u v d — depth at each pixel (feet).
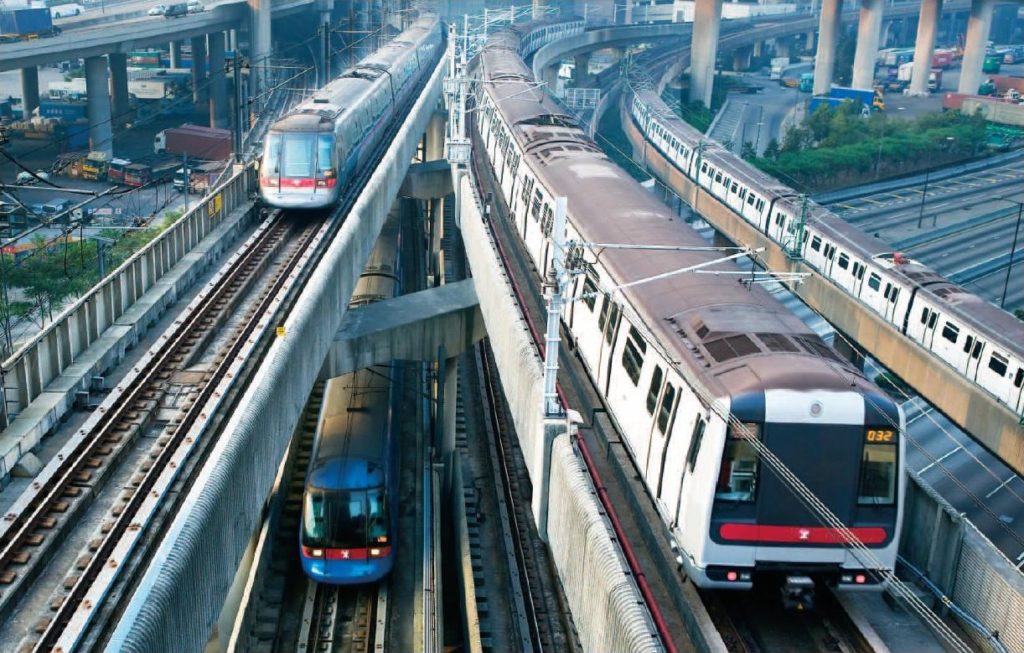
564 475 70.33
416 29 331.57
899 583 65.00
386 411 123.03
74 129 369.09
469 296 133.90
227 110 412.36
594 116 353.72
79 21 386.73
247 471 63.87
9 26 324.80
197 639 53.31
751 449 62.64
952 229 287.89
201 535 53.01
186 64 511.40
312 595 104.58
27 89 381.81
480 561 114.93
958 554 66.59
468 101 266.16
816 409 62.59
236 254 118.42
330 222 136.46
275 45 502.79
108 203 259.19
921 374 145.18
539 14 547.90
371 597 106.42
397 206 226.38
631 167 356.79
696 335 73.00
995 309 138.10
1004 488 148.66
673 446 69.15
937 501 69.31
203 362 86.53
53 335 79.20
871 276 160.15
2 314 157.07
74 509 59.88
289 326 81.51
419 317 126.72
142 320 94.89
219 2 444.96
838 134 376.07
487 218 148.05
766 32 589.32
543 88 231.91
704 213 247.29
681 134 276.62
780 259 196.03
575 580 66.59
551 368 76.07
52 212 247.29
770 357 66.39
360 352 123.24
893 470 63.93
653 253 91.04
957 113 411.54
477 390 167.73
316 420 139.64
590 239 102.17
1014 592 60.80
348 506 104.12
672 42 561.43
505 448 144.15
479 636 94.38
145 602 46.11
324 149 138.31
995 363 128.88
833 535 63.62
